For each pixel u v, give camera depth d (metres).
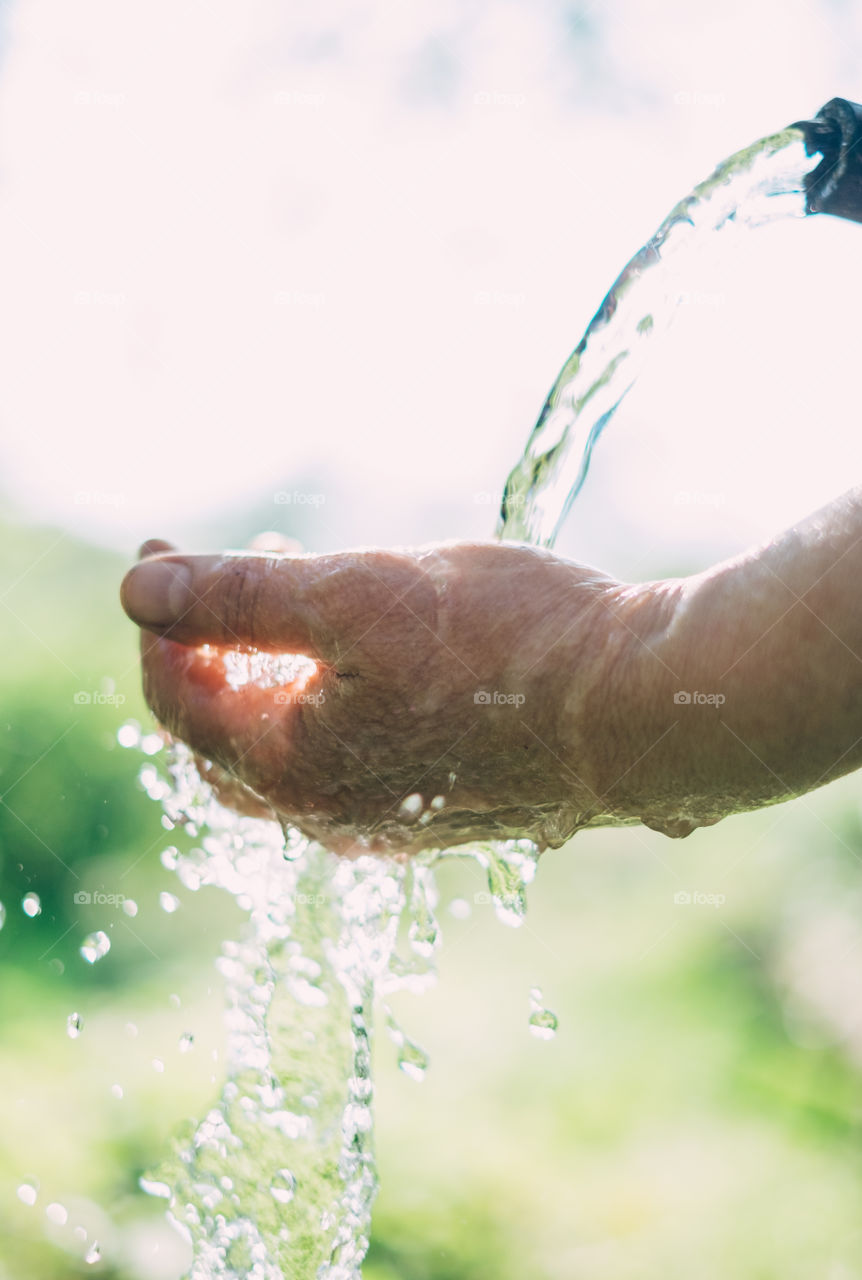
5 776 4.39
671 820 1.13
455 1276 2.41
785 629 0.98
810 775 1.03
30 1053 3.23
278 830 1.30
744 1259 2.46
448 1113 3.16
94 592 5.66
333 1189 1.36
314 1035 1.34
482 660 1.06
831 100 1.21
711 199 1.29
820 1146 2.96
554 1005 3.94
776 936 4.25
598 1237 2.55
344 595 1.06
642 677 1.03
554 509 1.37
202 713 1.16
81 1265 2.30
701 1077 3.38
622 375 1.35
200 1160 1.39
